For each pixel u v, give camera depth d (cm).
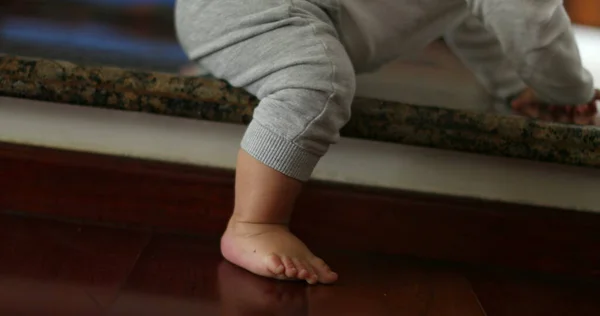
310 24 81
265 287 77
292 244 80
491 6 90
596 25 178
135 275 77
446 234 92
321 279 79
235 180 84
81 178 91
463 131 89
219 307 71
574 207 94
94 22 142
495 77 111
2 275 74
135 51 116
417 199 92
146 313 69
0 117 94
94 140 94
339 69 77
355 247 93
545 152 89
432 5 94
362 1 91
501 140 89
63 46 114
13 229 87
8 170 92
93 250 83
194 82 88
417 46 102
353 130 89
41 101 92
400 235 92
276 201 78
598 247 91
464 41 111
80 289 73
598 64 137
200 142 93
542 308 82
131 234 89
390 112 88
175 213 92
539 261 92
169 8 165
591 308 84
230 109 88
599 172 92
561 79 96
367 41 94
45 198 92
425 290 82
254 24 82
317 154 77
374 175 94
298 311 72
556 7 91
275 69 78
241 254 79
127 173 91
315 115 75
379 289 80
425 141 89
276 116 75
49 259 79
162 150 94
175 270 79
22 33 122
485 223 91
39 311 67
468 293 83
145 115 92
